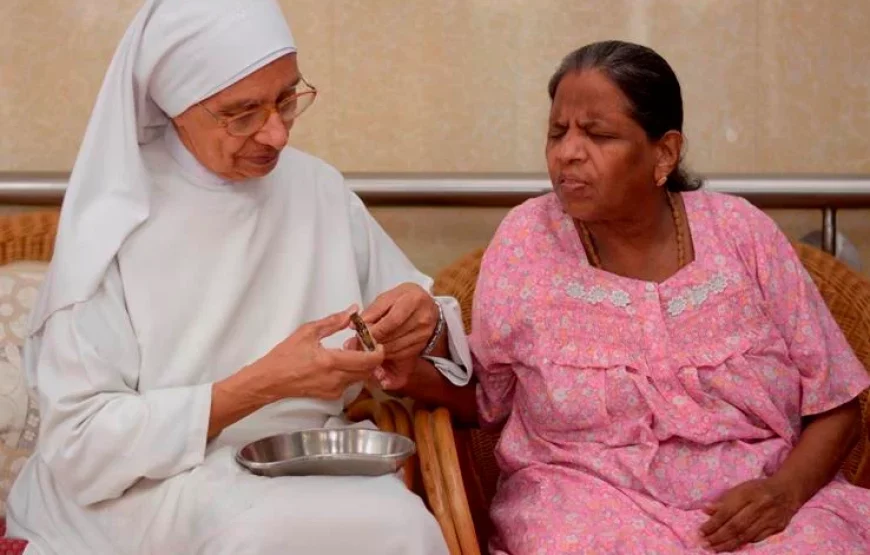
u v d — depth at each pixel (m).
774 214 3.60
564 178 2.69
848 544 2.54
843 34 3.53
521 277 2.83
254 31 2.53
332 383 2.51
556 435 2.80
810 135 3.56
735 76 3.54
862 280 3.28
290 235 2.83
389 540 2.35
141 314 2.64
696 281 2.77
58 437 2.54
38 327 2.64
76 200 2.63
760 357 2.76
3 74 3.48
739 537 2.55
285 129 2.60
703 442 2.69
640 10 3.51
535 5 3.50
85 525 2.61
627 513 2.61
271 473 2.45
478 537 3.13
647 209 2.76
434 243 3.58
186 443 2.50
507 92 3.53
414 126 3.54
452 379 2.86
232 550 2.31
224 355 2.73
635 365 2.72
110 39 3.48
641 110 2.65
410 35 3.50
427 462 2.62
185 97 2.57
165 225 2.68
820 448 2.75
